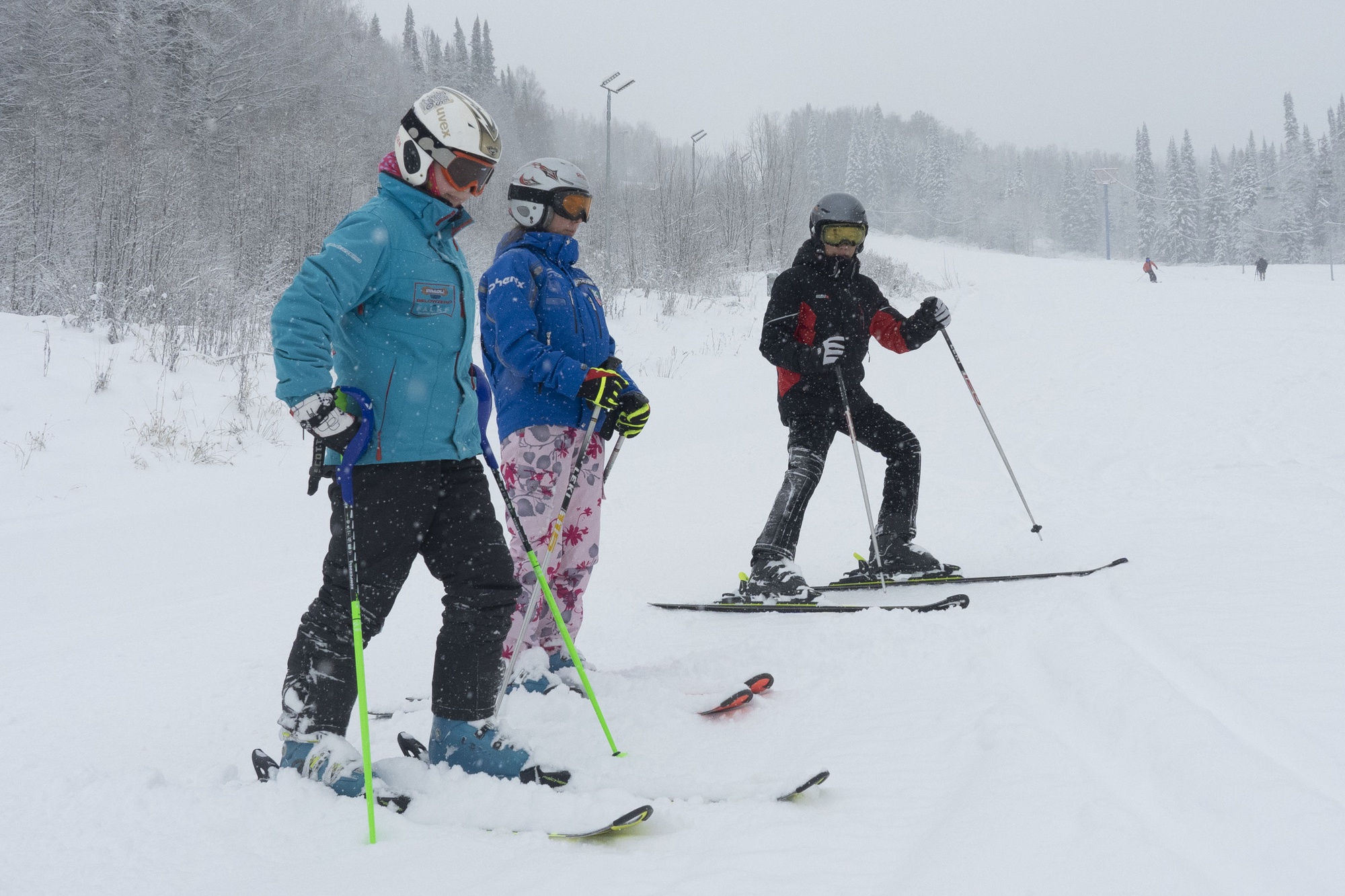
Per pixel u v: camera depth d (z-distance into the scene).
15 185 13.57
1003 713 2.63
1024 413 10.19
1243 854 1.79
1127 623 3.41
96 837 2.07
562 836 2.06
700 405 12.04
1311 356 12.76
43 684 3.60
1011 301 25.53
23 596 4.89
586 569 3.32
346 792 2.27
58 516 6.31
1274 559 4.20
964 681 3.02
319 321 2.21
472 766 2.46
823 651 3.48
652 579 5.13
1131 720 2.47
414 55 57.56
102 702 3.39
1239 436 8.38
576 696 3.05
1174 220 100.12
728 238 29.33
